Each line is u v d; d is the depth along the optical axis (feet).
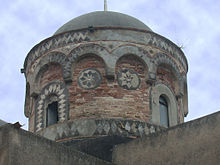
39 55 105.91
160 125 99.96
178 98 106.22
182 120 106.52
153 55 103.76
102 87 99.91
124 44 102.47
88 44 102.22
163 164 82.12
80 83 100.73
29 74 107.45
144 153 85.05
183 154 80.38
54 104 102.01
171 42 107.24
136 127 97.30
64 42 103.55
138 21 109.09
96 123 96.53
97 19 106.52
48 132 98.12
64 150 78.64
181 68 108.58
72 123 97.14
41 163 74.95
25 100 109.29
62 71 101.96
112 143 92.38
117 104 99.04
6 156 71.82
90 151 91.40
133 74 101.60
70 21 109.09
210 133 78.43
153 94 101.71
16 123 73.61
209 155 77.51
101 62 101.55
